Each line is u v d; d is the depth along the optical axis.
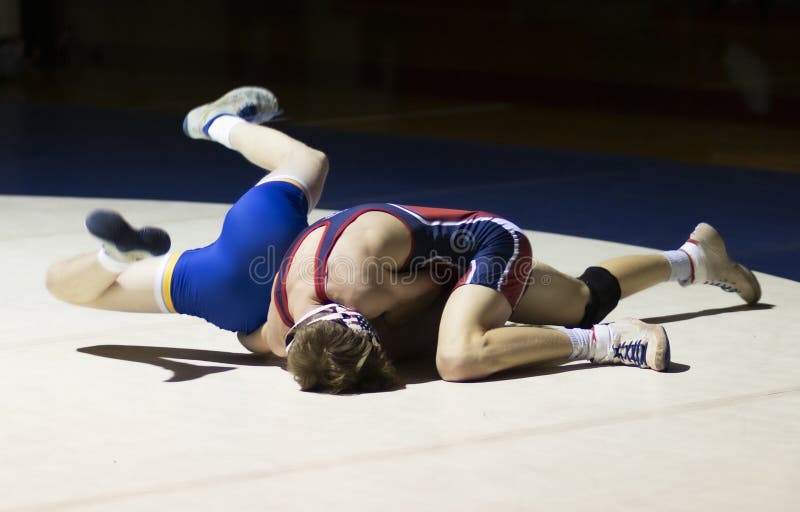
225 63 42.16
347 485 8.23
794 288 14.02
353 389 10.31
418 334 11.28
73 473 8.46
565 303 11.64
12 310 12.86
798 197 20.09
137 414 9.70
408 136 27.42
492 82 38.28
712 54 46.25
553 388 10.34
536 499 7.98
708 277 12.85
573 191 20.73
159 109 31.61
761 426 9.38
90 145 25.80
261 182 11.41
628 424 9.43
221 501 7.98
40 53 39.78
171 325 12.46
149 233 10.41
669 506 7.87
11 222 17.42
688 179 21.84
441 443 9.02
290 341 10.33
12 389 10.33
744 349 11.51
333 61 43.38
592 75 40.12
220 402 10.01
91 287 11.11
